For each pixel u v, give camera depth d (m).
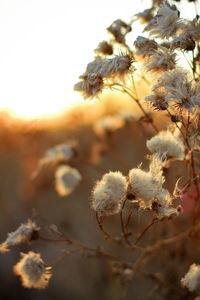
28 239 0.31
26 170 0.64
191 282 0.28
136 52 0.28
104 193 0.27
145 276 0.33
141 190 0.27
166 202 0.27
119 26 0.30
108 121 0.50
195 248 0.34
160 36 0.27
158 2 0.30
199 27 0.27
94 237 0.46
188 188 0.31
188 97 0.26
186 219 0.34
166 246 0.34
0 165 0.73
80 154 0.47
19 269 0.31
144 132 0.34
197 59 0.28
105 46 0.30
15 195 0.65
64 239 0.34
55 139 0.59
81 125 0.58
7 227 0.60
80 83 0.28
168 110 0.27
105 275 0.41
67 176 0.46
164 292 0.33
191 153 0.29
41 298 0.45
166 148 0.29
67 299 0.44
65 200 0.56
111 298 0.39
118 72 0.28
